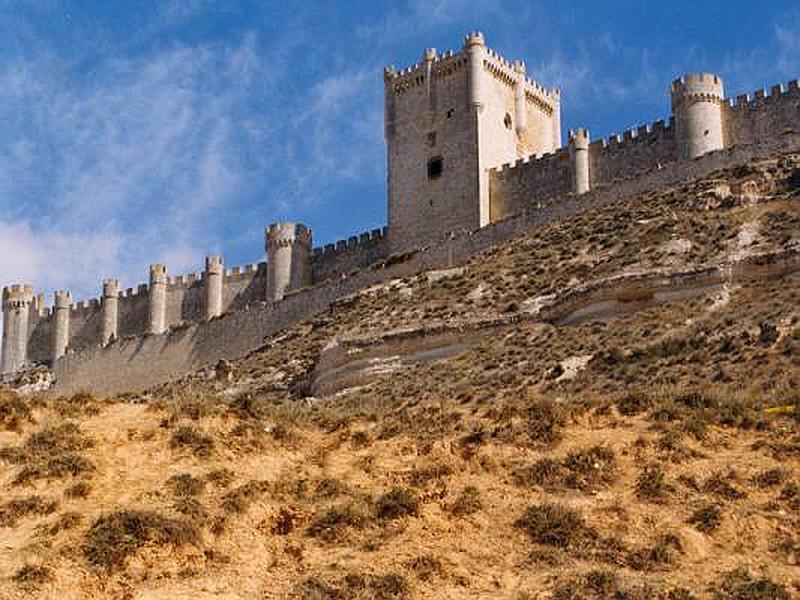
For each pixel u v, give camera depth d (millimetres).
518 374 60500
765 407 33188
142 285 123250
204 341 105750
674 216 75188
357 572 23562
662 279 65250
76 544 23531
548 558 24531
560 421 31281
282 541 25156
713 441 30250
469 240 89875
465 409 34219
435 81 104875
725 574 23766
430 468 28422
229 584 23141
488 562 24453
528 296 73750
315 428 31922
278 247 111688
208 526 24766
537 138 108562
